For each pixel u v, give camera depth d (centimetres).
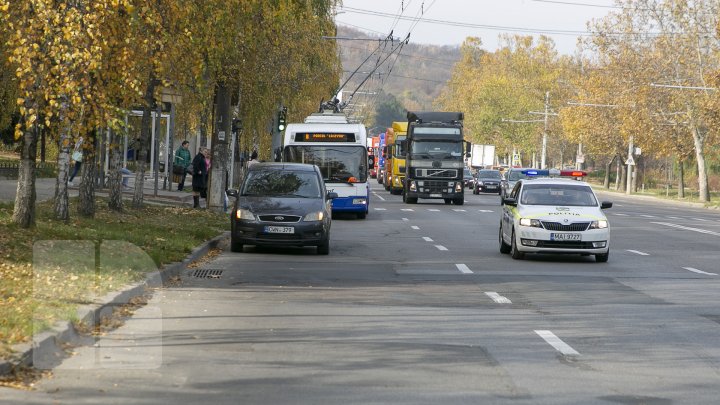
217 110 7212
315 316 2792
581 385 1933
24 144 3991
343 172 8219
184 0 3803
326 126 8244
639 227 8031
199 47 4062
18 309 2277
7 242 3503
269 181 5084
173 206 7331
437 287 3622
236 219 4828
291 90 8394
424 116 11706
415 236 6372
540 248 4819
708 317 2969
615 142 19350
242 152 11175
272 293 3303
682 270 4544
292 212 4812
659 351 2352
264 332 2486
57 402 1673
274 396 1772
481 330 2611
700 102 15350
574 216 4853
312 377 1944
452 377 1978
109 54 3291
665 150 16988
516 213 4938
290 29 7638
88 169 5316
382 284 3684
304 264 4394
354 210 8219
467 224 7750
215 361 2084
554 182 5234
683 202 15788
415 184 11419
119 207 6006
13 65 3419
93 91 3250
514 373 2036
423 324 2694
